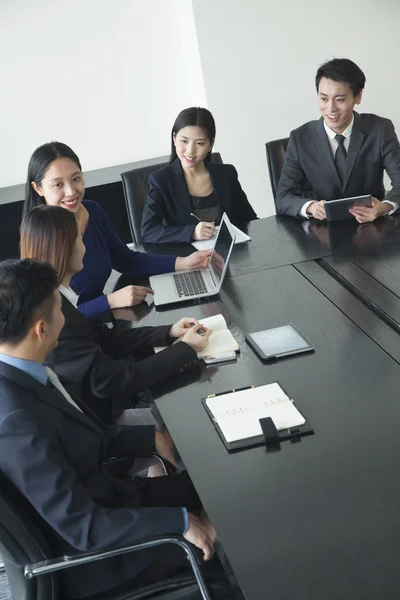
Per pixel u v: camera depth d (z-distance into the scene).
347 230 3.13
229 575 1.47
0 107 5.00
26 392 1.65
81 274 2.83
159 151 5.36
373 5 4.84
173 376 2.14
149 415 2.44
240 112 4.98
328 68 3.30
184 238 3.33
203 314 2.54
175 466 2.23
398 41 4.97
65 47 4.95
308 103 5.05
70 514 1.57
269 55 4.86
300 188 3.62
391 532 1.37
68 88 5.05
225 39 4.78
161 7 4.99
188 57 5.05
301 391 1.93
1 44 4.85
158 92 5.20
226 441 1.75
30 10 4.82
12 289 1.60
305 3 4.78
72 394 2.05
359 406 1.81
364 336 2.18
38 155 2.72
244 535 1.42
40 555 1.60
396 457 1.59
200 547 1.65
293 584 1.28
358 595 1.24
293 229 3.27
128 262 3.05
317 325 2.30
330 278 2.66
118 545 1.61
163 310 2.64
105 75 5.08
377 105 5.13
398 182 3.37
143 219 3.48
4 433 1.56
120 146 5.29
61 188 2.72
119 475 2.09
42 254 2.15
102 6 4.91
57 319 1.70
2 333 1.62
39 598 1.63
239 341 2.29
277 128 5.08
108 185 4.82
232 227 3.03
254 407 1.87
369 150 3.48
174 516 1.65
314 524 1.42
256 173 5.18
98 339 2.41
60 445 1.66
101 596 1.72
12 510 1.56
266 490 1.55
